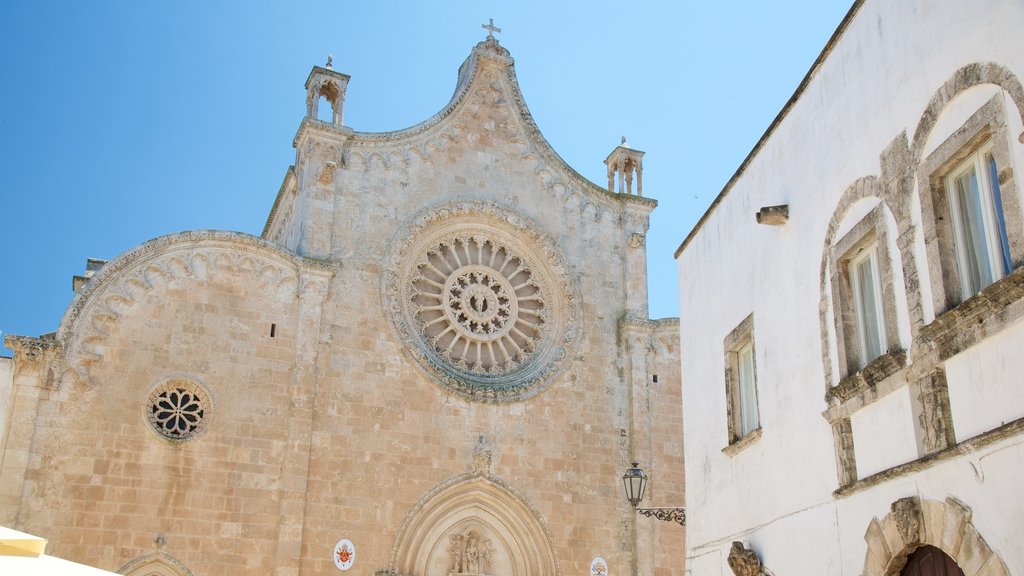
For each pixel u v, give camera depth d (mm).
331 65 41812
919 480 14750
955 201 14852
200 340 35406
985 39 13938
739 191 23375
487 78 45188
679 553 40156
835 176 18500
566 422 40469
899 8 16312
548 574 38031
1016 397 12805
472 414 38906
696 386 25344
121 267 34906
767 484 20375
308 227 38781
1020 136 12945
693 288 26234
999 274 13805
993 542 12945
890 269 16172
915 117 15703
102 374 33531
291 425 35594
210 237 36594
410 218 40906
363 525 35688
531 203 43875
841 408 17266
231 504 33906
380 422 37250
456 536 37469
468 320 41281
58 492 31734
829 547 17469
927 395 14633
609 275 44094
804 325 19391
